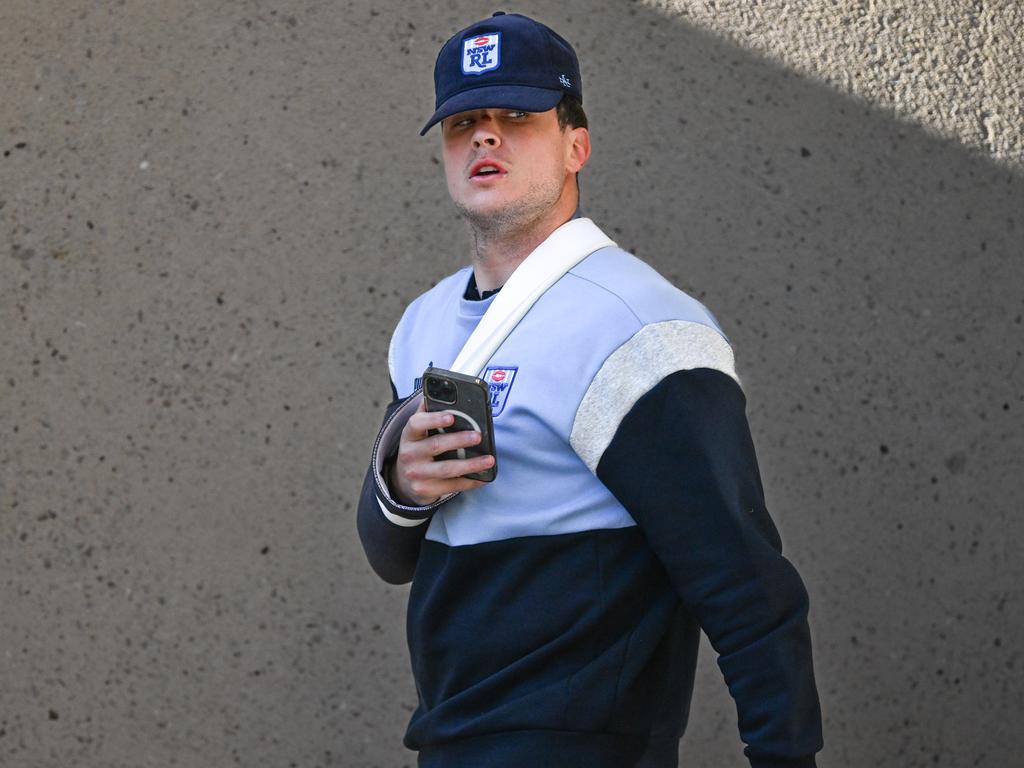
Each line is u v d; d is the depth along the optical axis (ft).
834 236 36.91
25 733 35.40
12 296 35.09
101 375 35.09
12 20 35.09
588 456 20.44
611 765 20.97
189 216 35.06
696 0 36.27
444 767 21.67
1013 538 38.06
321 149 35.19
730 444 20.15
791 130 36.70
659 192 35.99
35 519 35.19
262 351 35.12
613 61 35.86
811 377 36.70
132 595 35.22
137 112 35.06
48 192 35.06
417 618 22.53
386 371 35.29
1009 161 38.01
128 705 35.35
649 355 20.25
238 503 35.19
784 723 19.66
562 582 20.90
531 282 21.70
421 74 35.40
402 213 35.35
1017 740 38.29
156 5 35.04
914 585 37.45
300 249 35.17
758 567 19.76
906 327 37.35
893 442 37.24
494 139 22.40
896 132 37.35
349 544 35.29
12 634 35.32
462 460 20.59
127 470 35.12
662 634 21.18
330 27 35.22
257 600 35.29
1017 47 38.06
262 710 35.40
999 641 38.09
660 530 20.10
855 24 37.19
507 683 21.08
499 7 35.55
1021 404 38.01
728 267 36.29
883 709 37.29
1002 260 38.04
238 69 35.06
